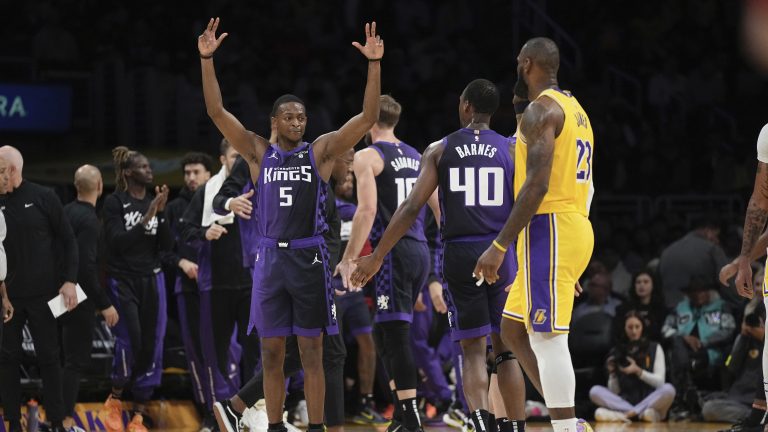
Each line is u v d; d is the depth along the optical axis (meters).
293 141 19.14
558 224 15.65
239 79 49.31
